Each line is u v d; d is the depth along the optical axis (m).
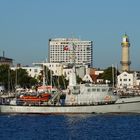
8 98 198.88
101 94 171.75
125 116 169.75
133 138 113.62
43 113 174.25
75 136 117.75
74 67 178.00
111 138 113.81
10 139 111.75
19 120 158.25
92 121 153.62
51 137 115.75
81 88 172.12
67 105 172.50
